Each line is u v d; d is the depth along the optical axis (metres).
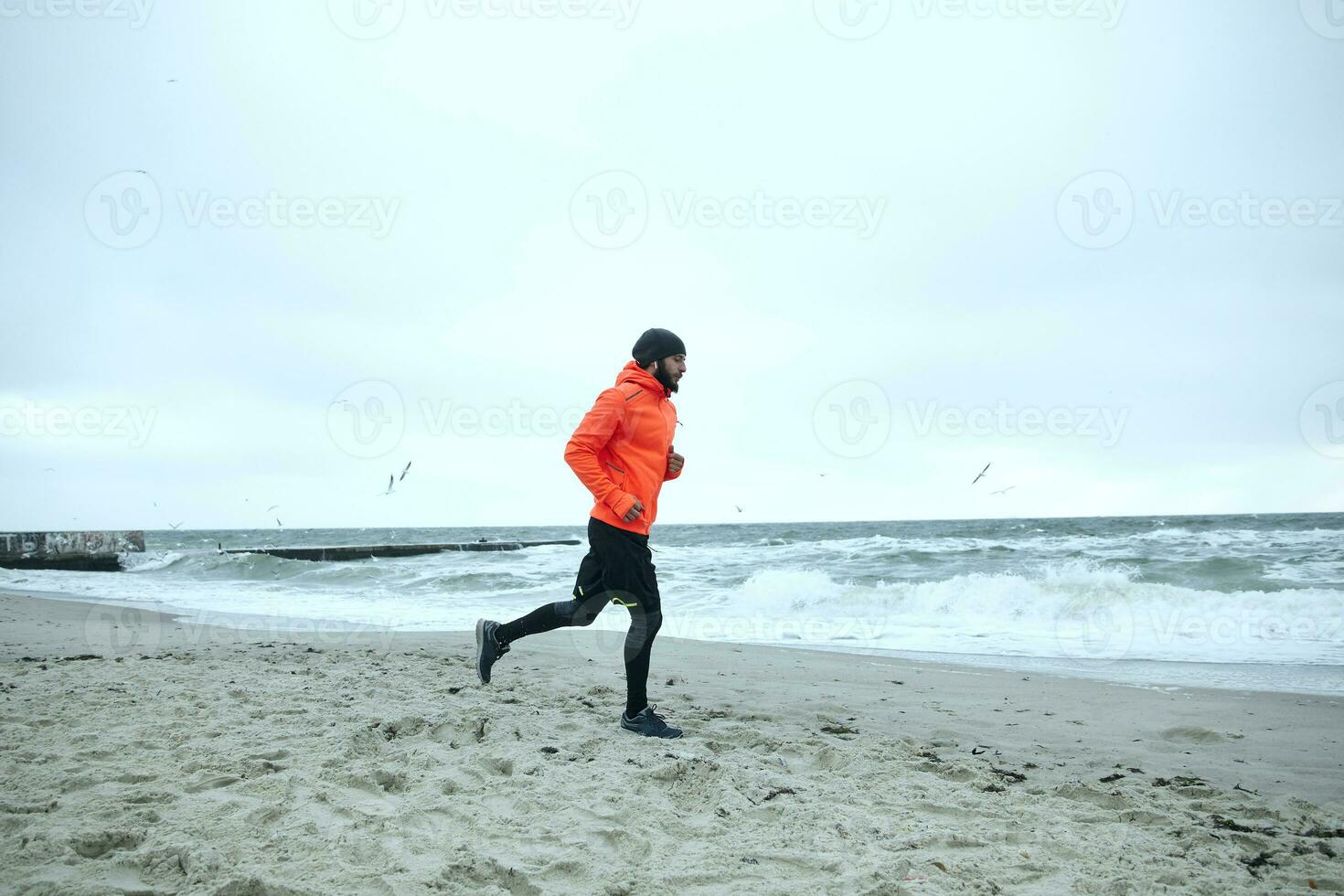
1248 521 46.34
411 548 26.39
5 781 2.96
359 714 4.12
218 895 2.09
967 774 3.49
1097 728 4.48
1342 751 4.03
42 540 21.84
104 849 2.40
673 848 2.55
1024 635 8.29
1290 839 2.78
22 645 7.18
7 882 2.10
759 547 21.09
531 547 29.64
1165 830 2.84
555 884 2.28
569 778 3.18
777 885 2.28
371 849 2.45
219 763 3.21
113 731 3.71
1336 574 12.42
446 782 3.10
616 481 3.95
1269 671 6.18
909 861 2.46
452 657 6.41
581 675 5.79
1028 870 2.45
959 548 18.25
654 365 4.02
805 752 3.76
